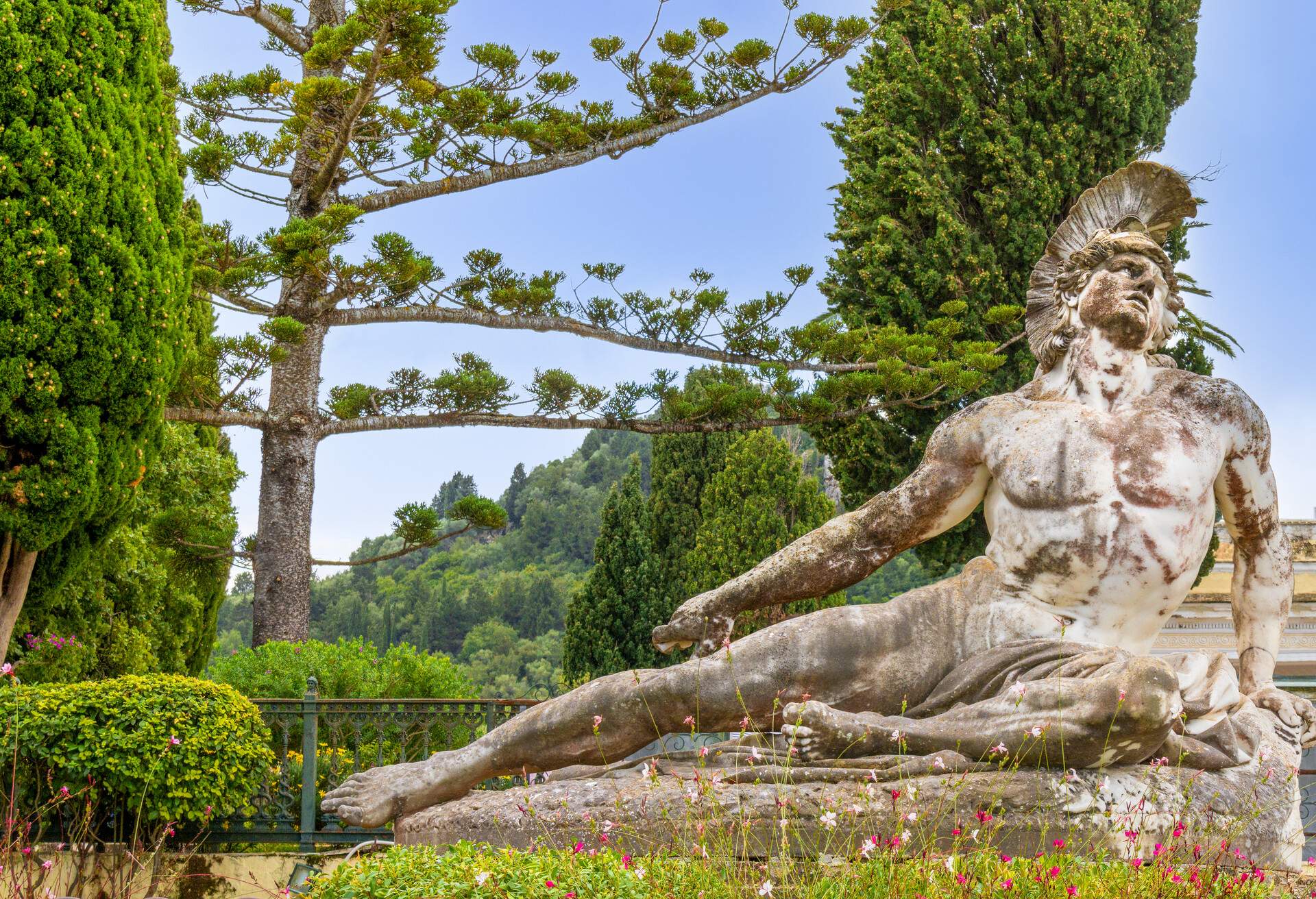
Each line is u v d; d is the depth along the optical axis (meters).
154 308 8.08
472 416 13.20
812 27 14.06
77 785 6.64
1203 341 15.30
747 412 14.13
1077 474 4.51
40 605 8.44
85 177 7.70
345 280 11.82
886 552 4.90
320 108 12.55
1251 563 4.91
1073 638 4.49
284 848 7.29
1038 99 16.09
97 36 7.90
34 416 7.57
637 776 4.47
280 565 12.44
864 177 16.36
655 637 4.99
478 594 43.38
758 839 3.98
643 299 14.03
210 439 14.56
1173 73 16.75
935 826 3.86
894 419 15.64
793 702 4.50
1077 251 4.83
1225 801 4.13
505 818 4.30
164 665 11.73
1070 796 4.01
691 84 14.14
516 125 12.85
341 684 10.25
